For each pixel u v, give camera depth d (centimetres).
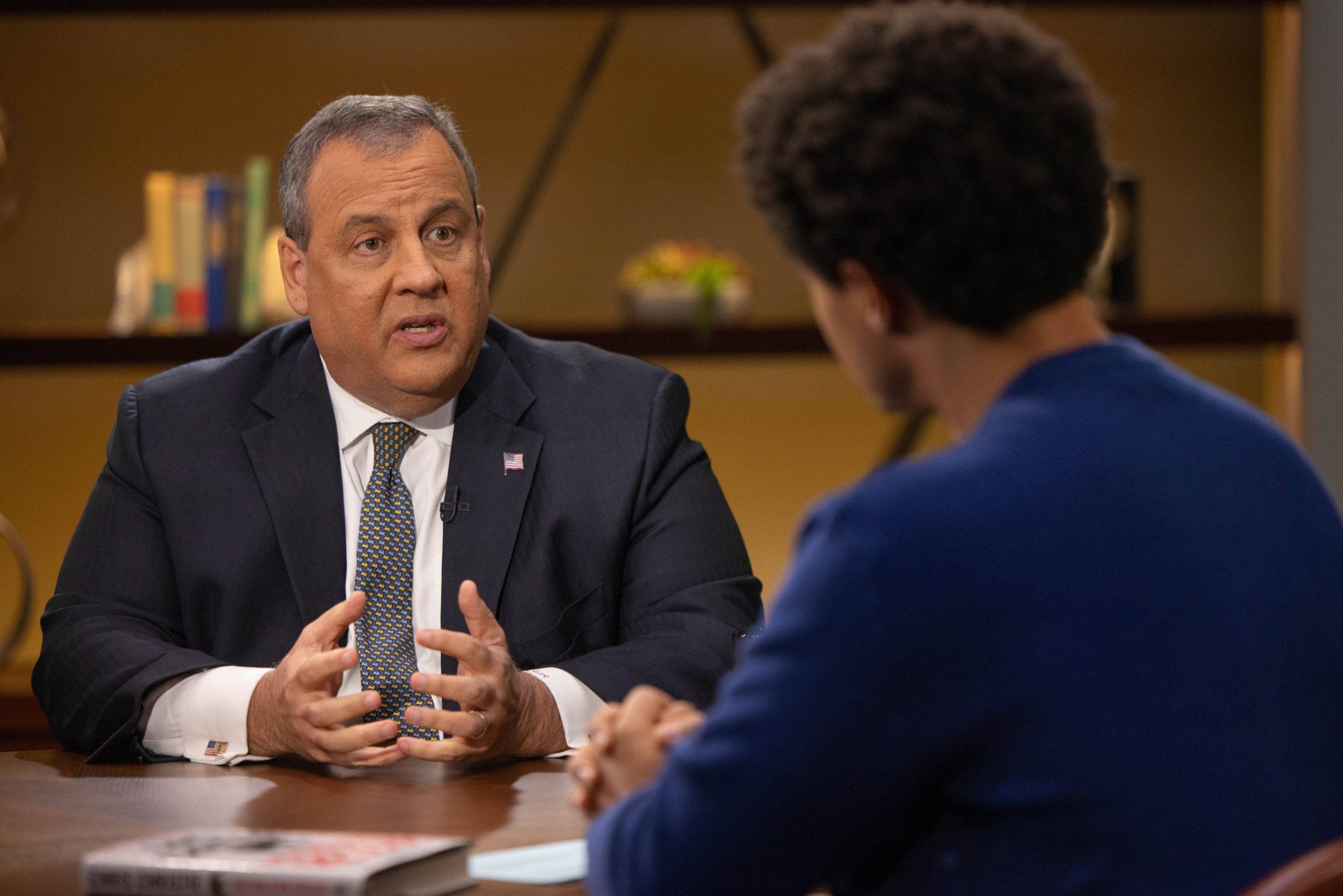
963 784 266
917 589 257
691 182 1206
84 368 1037
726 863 266
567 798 443
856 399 1235
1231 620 263
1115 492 267
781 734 260
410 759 512
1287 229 1075
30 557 1206
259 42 1184
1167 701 257
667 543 612
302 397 623
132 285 1074
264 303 1045
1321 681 271
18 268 1183
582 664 543
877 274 290
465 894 335
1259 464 283
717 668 559
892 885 277
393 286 574
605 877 289
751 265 1210
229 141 1187
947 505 263
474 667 489
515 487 608
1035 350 293
